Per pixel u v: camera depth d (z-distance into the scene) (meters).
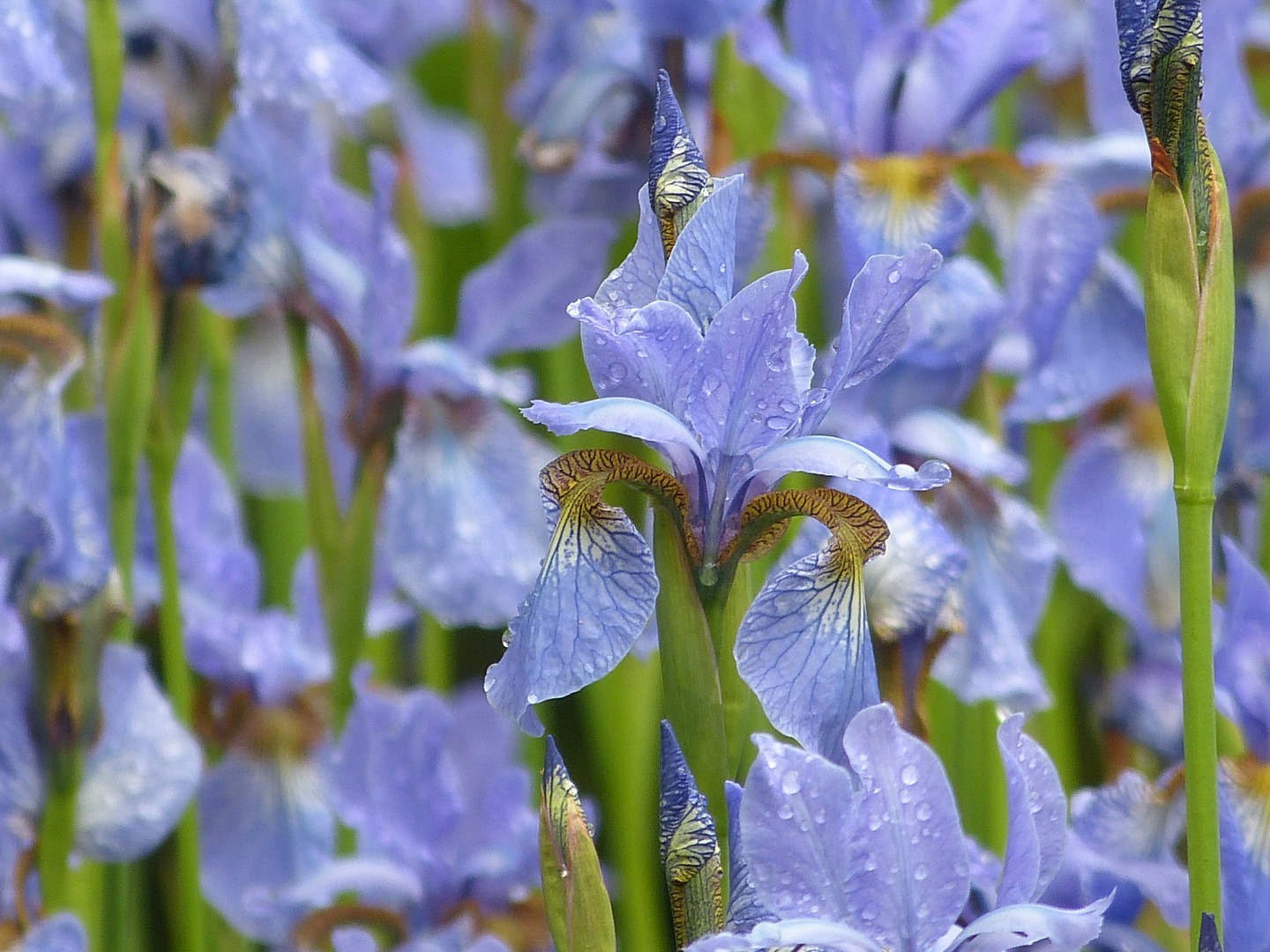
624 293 0.95
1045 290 1.13
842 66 1.13
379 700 1.11
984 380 1.13
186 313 1.11
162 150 1.11
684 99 1.19
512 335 1.18
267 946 1.19
